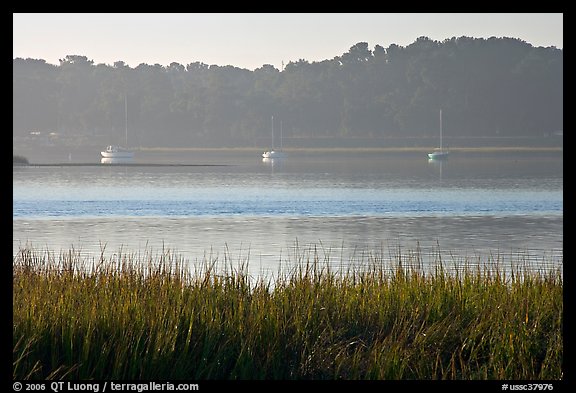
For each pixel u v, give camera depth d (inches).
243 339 1638.8
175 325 1630.2
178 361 1557.6
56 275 2010.3
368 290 1963.6
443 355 1688.0
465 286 1991.9
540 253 3671.3
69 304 1678.2
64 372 1520.7
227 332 1653.5
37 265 2246.6
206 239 4333.2
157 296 1768.0
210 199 7549.2
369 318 1801.2
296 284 1937.7
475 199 7534.5
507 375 1592.0
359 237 4448.8
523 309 1798.7
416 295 1918.1
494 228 4953.3
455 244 4094.5
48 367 1566.2
